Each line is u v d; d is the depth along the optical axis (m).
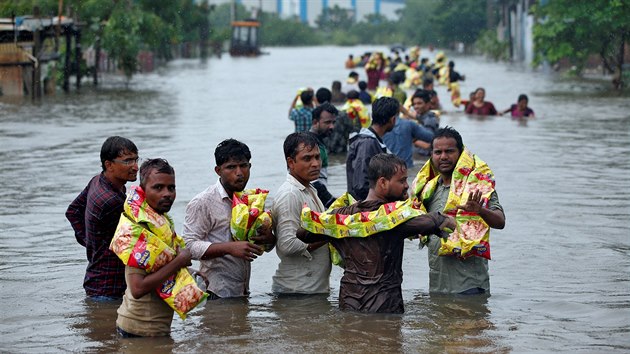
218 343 14.36
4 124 49.91
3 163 35.00
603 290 17.69
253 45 192.25
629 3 75.38
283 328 15.09
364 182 19.78
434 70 98.00
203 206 16.52
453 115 53.53
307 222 15.52
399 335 14.66
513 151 38.06
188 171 32.28
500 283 18.22
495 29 197.88
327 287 17.44
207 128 47.81
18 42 69.94
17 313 16.16
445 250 16.73
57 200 27.25
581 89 78.81
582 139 42.22
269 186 29.28
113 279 17.02
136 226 13.96
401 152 29.48
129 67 86.94
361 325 15.16
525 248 21.20
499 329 15.06
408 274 19.22
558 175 31.73
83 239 17.41
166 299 14.17
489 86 84.00
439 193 17.14
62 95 72.69
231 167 16.45
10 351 14.12
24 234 22.77
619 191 28.50
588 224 23.70
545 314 16.00
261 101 67.50
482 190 16.42
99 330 15.16
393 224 15.25
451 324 15.31
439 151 16.84
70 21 72.56
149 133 45.25
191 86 86.56
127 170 16.52
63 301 16.94
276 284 17.36
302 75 109.75
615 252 20.80
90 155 37.25
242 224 16.22
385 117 20.16
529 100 66.75
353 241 15.81
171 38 96.38
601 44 79.50
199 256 16.22
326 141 36.09
